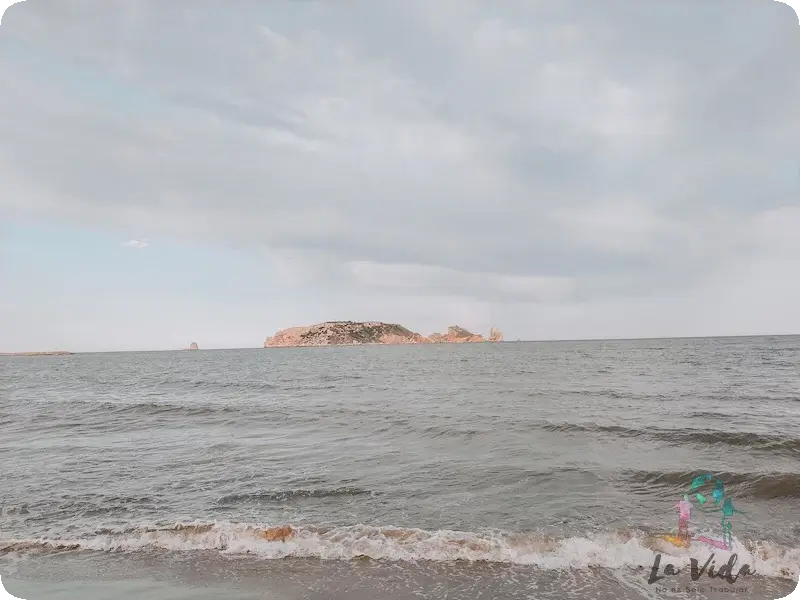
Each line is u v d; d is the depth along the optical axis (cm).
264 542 754
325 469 1180
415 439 1515
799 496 923
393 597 588
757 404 2130
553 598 580
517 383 3478
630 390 2781
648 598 579
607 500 931
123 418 2088
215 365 7775
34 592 619
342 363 7706
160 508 932
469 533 768
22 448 1494
